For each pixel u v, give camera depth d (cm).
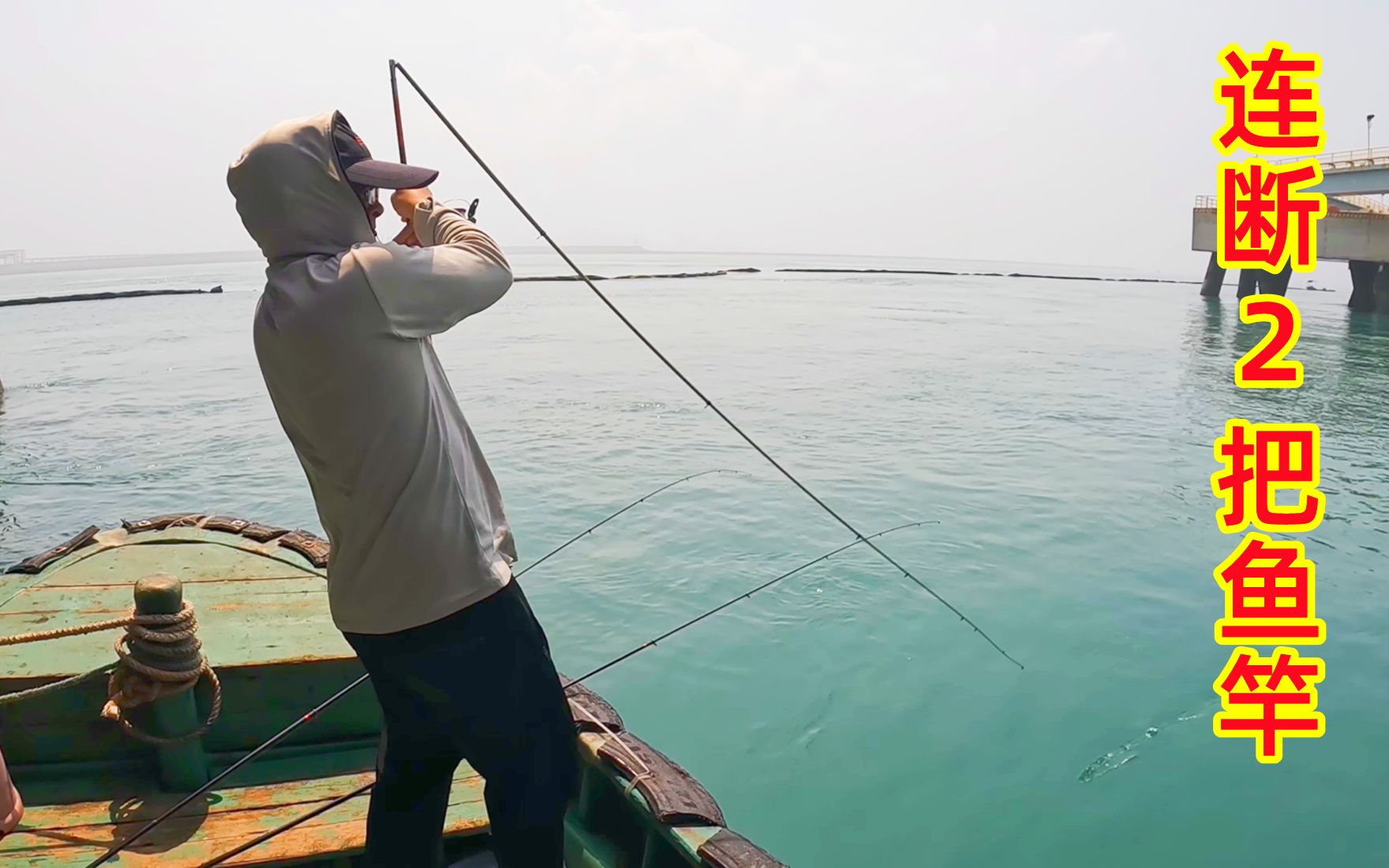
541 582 802
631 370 2059
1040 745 566
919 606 752
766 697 621
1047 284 7394
